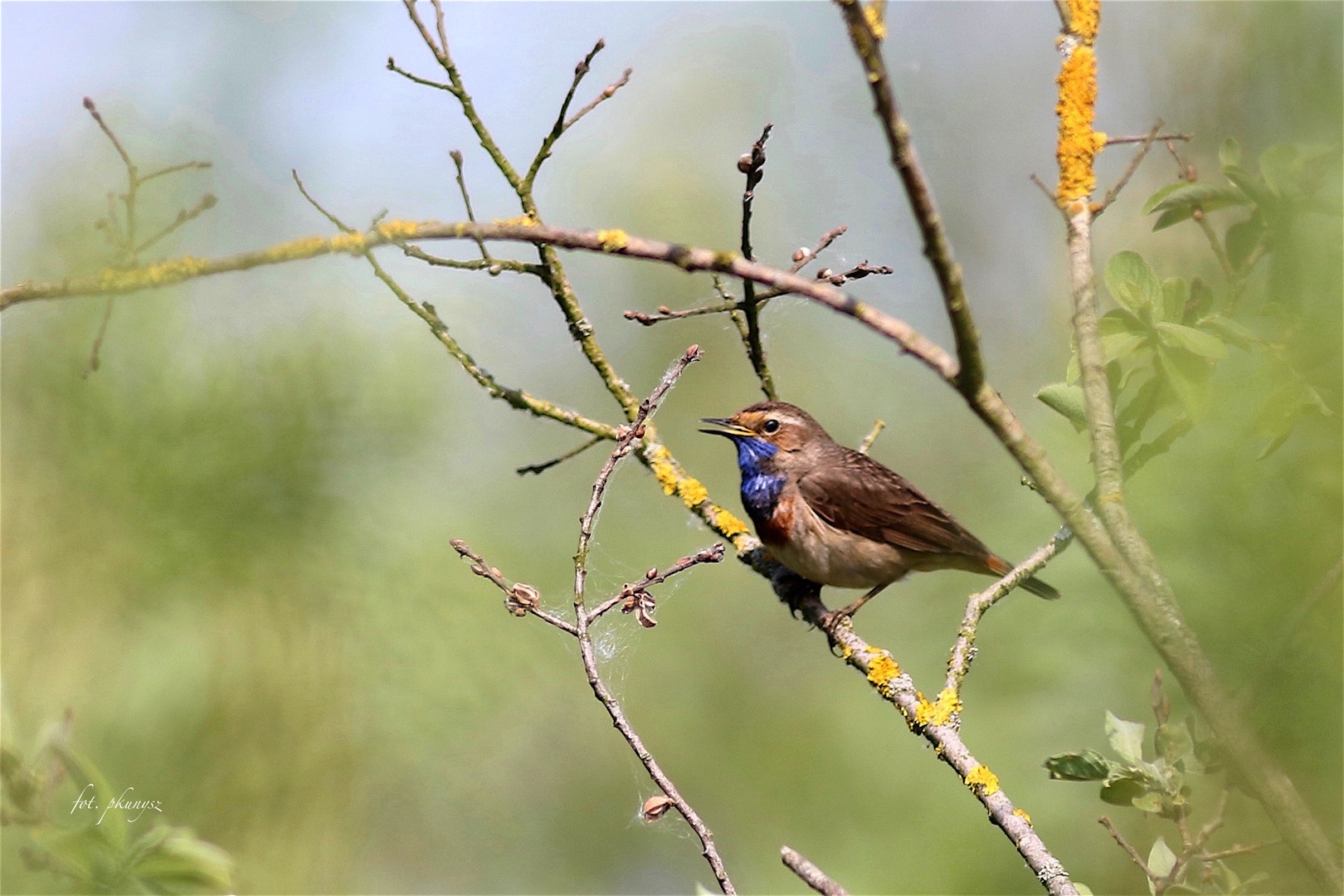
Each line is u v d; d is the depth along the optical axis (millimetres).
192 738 10922
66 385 10938
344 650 11602
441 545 12406
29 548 10867
